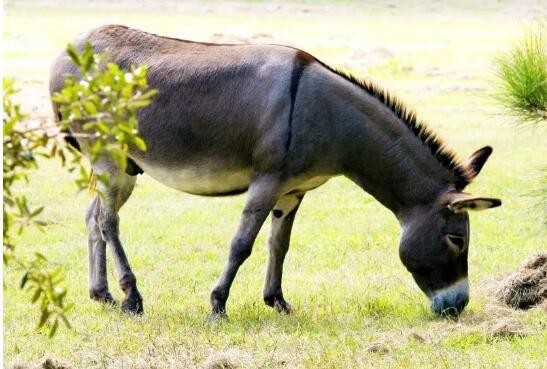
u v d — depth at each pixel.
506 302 19.80
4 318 18.69
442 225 18.06
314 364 15.74
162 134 18.58
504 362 15.88
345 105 18.12
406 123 18.47
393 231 27.69
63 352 16.70
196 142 18.42
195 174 18.72
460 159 18.72
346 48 78.88
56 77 19.59
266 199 17.97
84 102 8.45
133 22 100.12
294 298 20.59
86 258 24.41
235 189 18.89
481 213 29.34
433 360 15.99
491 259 24.09
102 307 19.61
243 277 22.69
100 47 19.33
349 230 27.77
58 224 28.09
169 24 99.00
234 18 109.88
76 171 31.77
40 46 75.19
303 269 23.44
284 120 17.77
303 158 17.94
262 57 18.27
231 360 15.84
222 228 28.06
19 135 8.46
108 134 8.76
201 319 18.64
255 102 17.94
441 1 130.25
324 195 32.75
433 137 18.56
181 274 22.86
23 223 8.80
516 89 19.91
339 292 20.95
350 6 126.75
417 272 18.47
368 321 18.48
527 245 25.48
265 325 18.19
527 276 19.84
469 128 45.38
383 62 69.75
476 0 130.12
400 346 16.81
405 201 18.48
